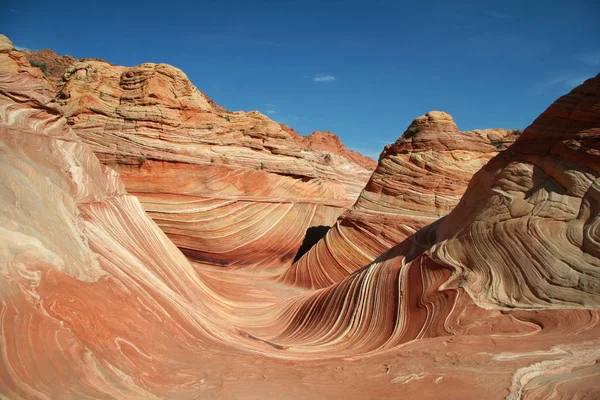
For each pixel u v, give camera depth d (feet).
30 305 17.47
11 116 32.91
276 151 96.22
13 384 14.14
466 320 27.37
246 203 85.15
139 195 75.41
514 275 29.12
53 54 237.04
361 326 35.83
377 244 66.33
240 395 18.84
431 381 19.11
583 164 29.48
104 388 16.79
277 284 69.62
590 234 27.02
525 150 34.06
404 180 71.51
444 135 72.79
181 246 76.79
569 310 25.02
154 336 23.49
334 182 117.91
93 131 78.28
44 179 29.25
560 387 16.29
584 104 30.71
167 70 85.40
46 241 22.12
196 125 85.56
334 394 19.54
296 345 34.60
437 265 34.19
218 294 49.24
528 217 30.37
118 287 24.93
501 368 18.98
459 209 39.45
